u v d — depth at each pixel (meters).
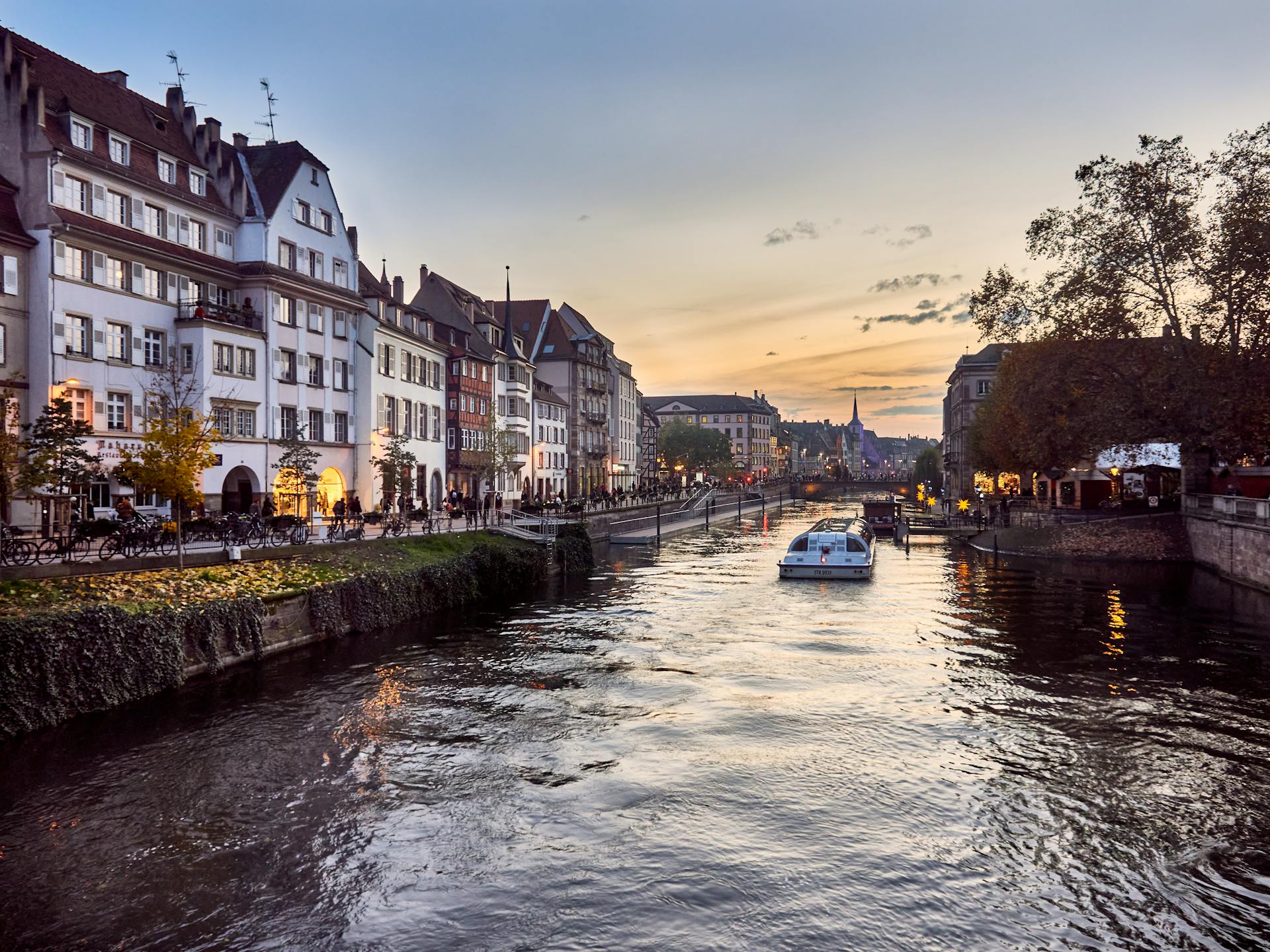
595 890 9.48
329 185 43.34
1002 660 20.52
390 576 25.59
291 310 39.66
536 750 14.08
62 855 10.31
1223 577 35.94
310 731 15.04
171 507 32.09
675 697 17.25
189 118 38.53
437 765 13.41
